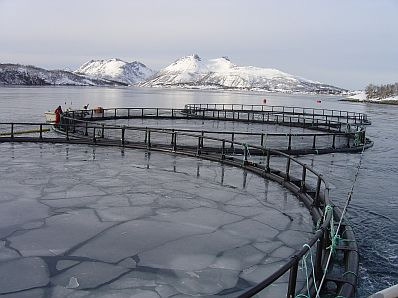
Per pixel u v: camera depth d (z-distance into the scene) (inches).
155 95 5866.1
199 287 248.5
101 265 271.6
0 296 230.8
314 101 6259.8
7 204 390.6
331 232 290.7
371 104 5649.6
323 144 958.4
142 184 480.4
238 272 269.4
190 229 342.0
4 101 2728.8
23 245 298.7
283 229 349.7
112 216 366.3
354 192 507.5
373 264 301.1
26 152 670.5
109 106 2711.6
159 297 235.6
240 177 534.3
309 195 448.8
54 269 264.4
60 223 344.5
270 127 1337.4
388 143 1084.5
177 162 620.4
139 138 934.4
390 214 420.2
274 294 241.3
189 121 1450.5
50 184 467.8
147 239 317.1
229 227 350.6
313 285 241.9
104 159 626.8
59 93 5123.0
